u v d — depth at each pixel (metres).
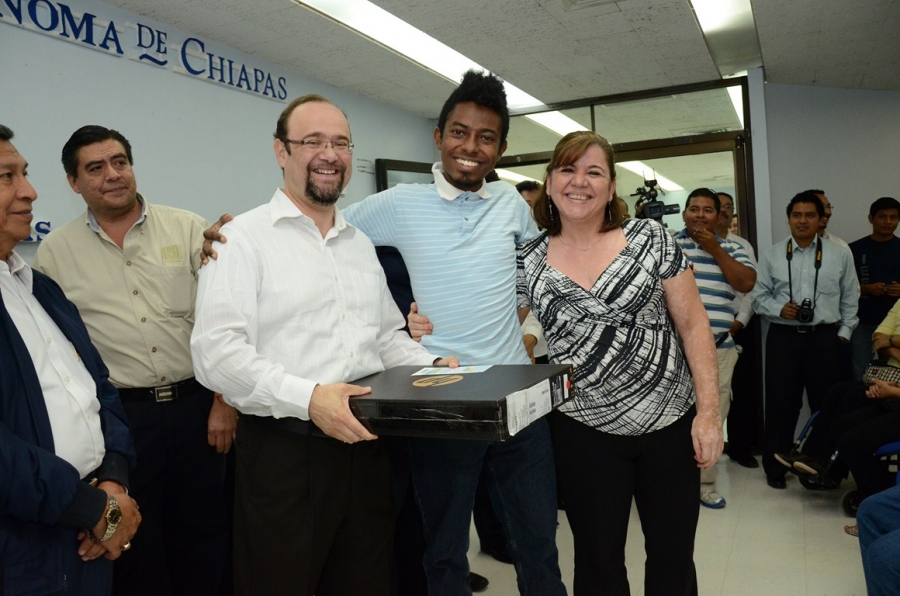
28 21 2.65
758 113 4.76
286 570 1.38
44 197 2.74
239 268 1.36
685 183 5.12
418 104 5.20
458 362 1.63
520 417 1.18
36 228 2.69
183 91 3.41
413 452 1.70
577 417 1.67
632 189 5.25
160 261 2.04
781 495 3.60
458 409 1.14
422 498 1.71
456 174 1.71
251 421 1.43
